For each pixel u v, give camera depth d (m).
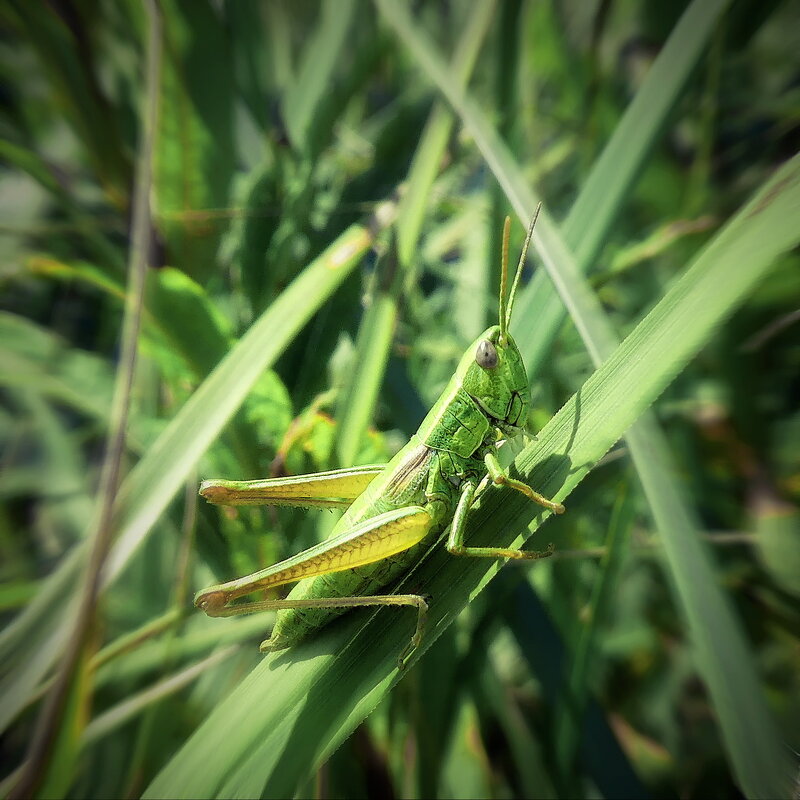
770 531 0.05
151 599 0.05
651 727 0.05
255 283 0.05
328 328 0.05
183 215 0.05
